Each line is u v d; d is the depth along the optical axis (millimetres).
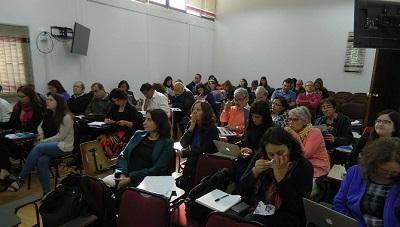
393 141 1400
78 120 3777
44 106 4004
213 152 2688
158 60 7242
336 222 1313
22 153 3436
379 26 3018
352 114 5172
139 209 1618
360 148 2375
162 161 2299
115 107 3814
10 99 4465
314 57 7695
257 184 1769
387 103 3736
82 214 1712
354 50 7035
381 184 1449
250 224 1303
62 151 3033
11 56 4422
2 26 4242
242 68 8922
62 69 5141
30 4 4566
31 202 1713
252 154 2395
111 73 6074
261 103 2510
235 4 8758
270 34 8297
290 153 1650
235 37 8891
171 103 5379
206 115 2775
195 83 7805
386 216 1378
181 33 7875
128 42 6375
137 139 2459
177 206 1945
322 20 7457
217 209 1645
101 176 3080
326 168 2336
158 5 7055
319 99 5188
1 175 3141
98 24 5680
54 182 3207
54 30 4934
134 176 2225
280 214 1640
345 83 7312
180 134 5172
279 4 8047
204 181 1997
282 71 8250
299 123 2414
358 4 2971
